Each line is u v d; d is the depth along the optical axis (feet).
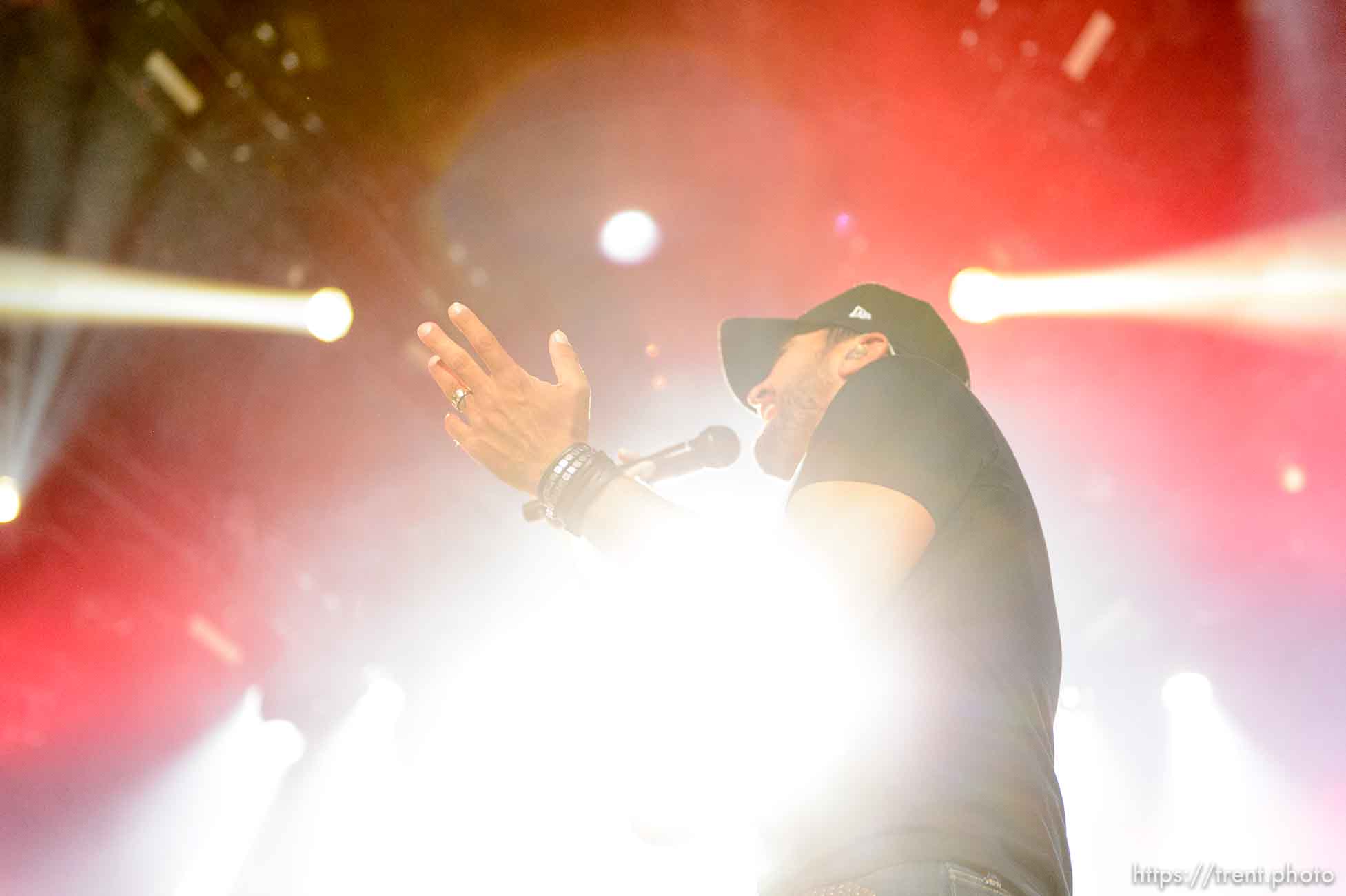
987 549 5.57
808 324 7.84
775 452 7.87
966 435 5.75
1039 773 5.17
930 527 5.39
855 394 5.79
